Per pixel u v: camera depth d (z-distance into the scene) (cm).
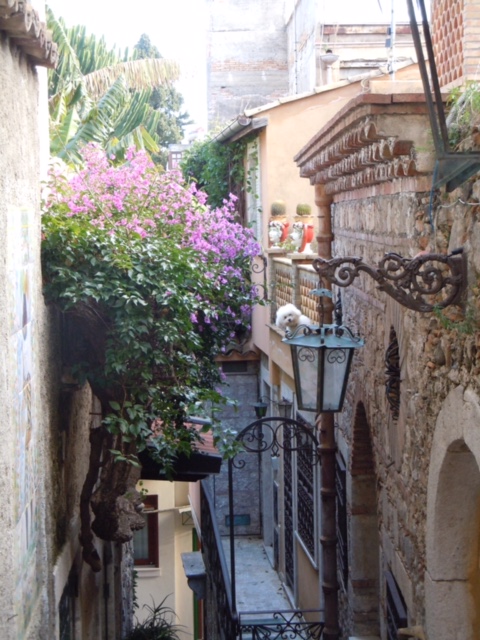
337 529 891
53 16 1194
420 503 538
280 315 821
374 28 1672
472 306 413
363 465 798
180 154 2322
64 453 638
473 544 493
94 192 679
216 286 777
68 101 1187
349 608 812
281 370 1274
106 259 581
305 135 1345
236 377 1516
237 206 1530
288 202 1352
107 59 1489
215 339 862
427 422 515
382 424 671
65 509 640
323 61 1628
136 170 738
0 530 413
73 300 559
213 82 2122
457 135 438
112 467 639
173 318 606
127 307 576
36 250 529
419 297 432
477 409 407
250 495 1521
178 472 796
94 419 814
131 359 595
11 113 449
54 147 1030
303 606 1116
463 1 503
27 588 472
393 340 626
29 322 492
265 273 1317
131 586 1250
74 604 701
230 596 862
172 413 612
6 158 429
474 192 406
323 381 588
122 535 641
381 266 432
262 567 1388
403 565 597
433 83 356
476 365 411
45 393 553
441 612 496
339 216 877
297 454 1152
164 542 1554
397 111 480
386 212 622
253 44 2123
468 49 500
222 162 1530
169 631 1073
